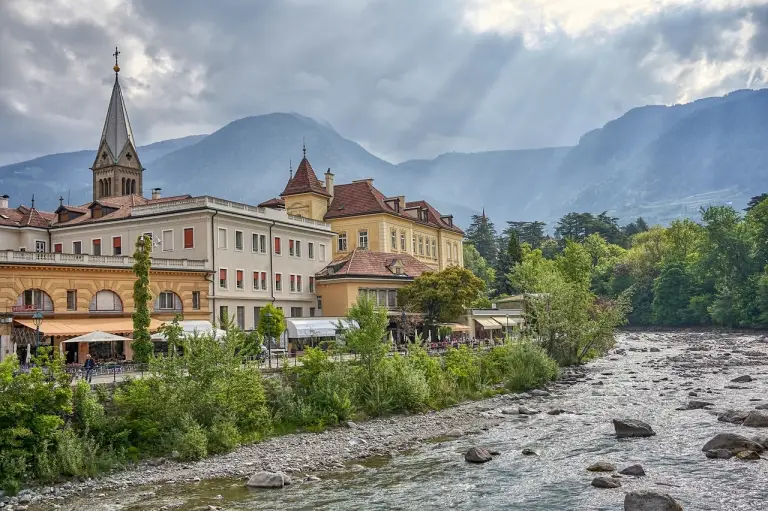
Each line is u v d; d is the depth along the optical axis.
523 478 28.62
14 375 32.69
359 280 82.06
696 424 38.41
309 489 28.36
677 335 127.94
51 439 31.53
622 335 135.38
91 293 59.69
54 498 28.30
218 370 37.75
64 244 79.50
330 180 106.94
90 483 30.28
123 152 117.00
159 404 35.97
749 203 185.38
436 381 50.88
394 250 103.12
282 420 41.28
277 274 79.81
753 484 26.14
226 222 72.56
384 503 25.95
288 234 82.31
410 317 76.75
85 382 34.53
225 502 26.91
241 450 36.09
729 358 78.69
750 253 130.62
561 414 44.47
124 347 61.28
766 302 119.00
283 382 44.28
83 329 56.59
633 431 36.19
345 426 41.91
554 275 75.00
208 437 35.81
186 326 61.47
